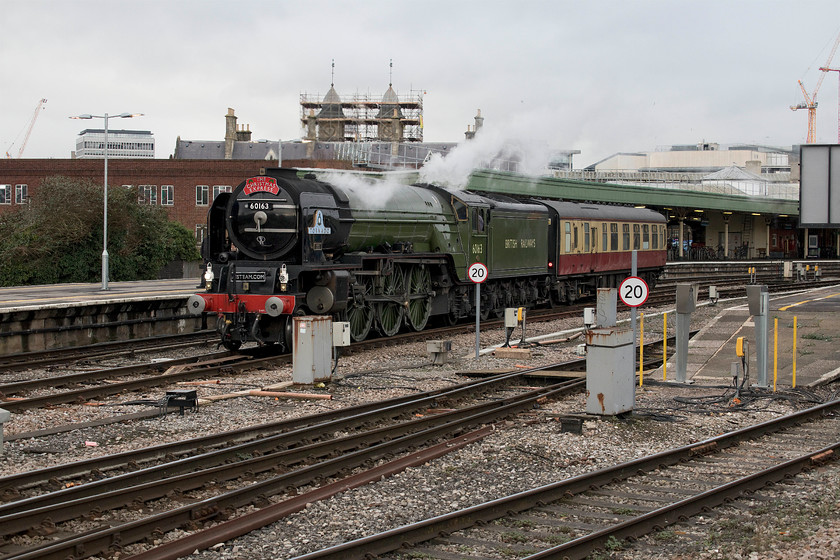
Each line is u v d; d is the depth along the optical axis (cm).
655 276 4344
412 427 1215
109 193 4512
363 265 2211
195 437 1153
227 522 780
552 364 1859
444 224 2555
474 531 794
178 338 2436
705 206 6175
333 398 1463
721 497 884
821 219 2167
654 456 1024
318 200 1994
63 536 756
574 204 3475
